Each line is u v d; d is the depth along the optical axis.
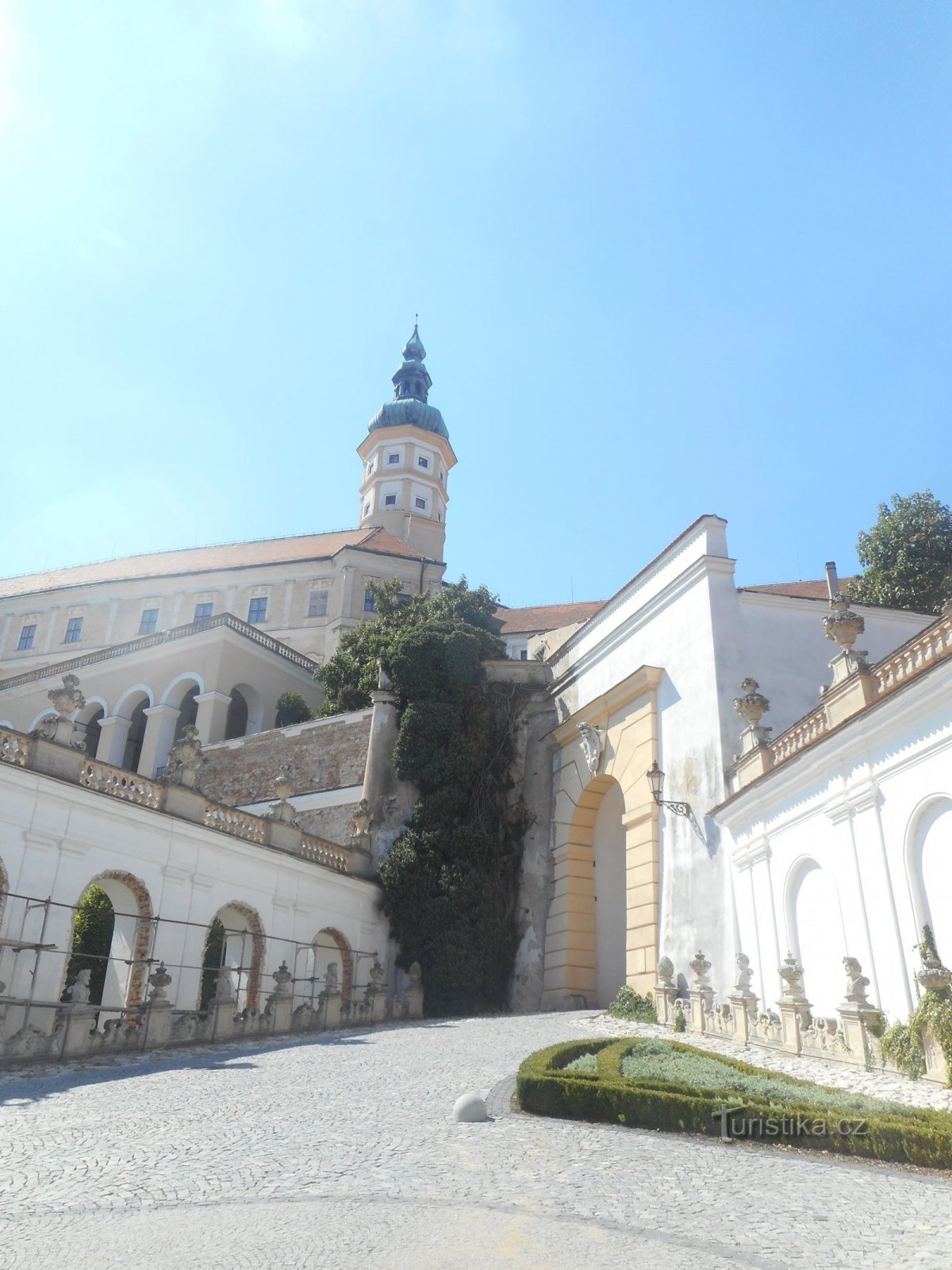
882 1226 7.07
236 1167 8.68
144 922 21.58
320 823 35.00
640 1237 6.73
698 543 27.39
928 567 41.44
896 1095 11.94
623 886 30.52
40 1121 10.88
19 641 69.00
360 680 43.81
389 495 76.56
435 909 30.36
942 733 14.24
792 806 19.06
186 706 51.25
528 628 65.94
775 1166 9.08
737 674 25.02
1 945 18.20
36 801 19.42
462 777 32.81
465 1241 6.59
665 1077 12.06
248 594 64.81
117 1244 6.54
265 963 25.12
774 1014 19.19
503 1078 13.98
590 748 30.44
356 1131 10.26
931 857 14.49
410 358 85.56
